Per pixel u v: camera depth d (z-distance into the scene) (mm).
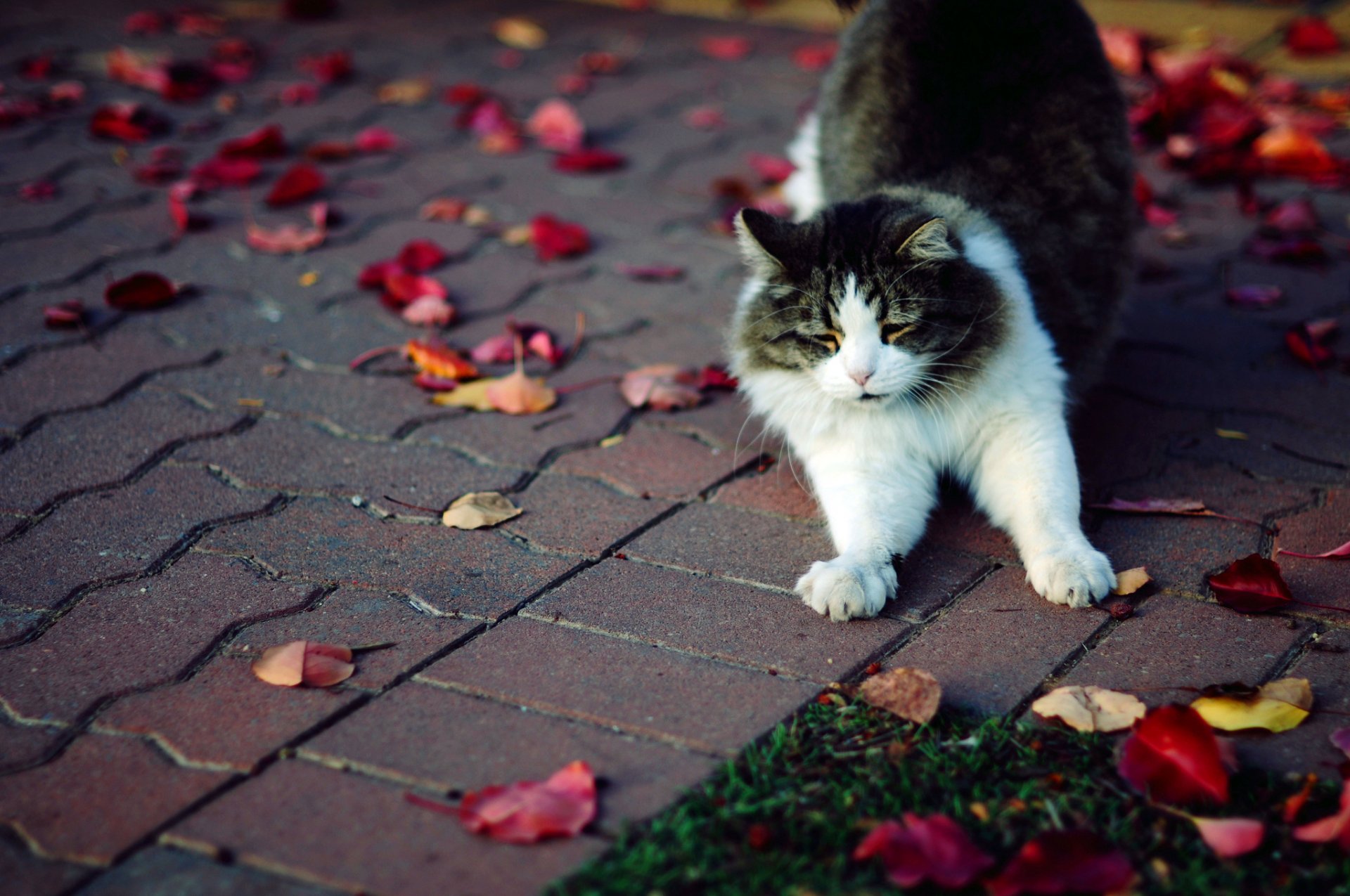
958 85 3311
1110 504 2773
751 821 1819
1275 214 4367
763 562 2613
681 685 2166
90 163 4883
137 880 1724
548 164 5141
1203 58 5660
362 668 2227
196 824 1825
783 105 5812
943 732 2035
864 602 2365
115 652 2268
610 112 5699
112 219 4402
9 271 3945
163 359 3480
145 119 5227
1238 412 3229
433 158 5148
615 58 6441
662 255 4305
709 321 3826
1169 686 2148
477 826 1783
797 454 3029
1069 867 1675
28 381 3318
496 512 2770
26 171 4754
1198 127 5055
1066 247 3109
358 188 4805
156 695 2143
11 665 2223
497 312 3885
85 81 5746
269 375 3438
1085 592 2393
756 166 5008
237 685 2174
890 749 1980
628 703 2113
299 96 5691
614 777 1921
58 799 1878
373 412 3260
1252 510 2750
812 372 2801
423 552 2643
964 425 2811
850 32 3922
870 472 2789
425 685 2178
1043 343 2863
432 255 4094
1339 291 3906
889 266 2670
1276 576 2328
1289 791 1866
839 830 1793
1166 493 2855
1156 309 3855
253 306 3848
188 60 5988
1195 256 4227
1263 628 2316
